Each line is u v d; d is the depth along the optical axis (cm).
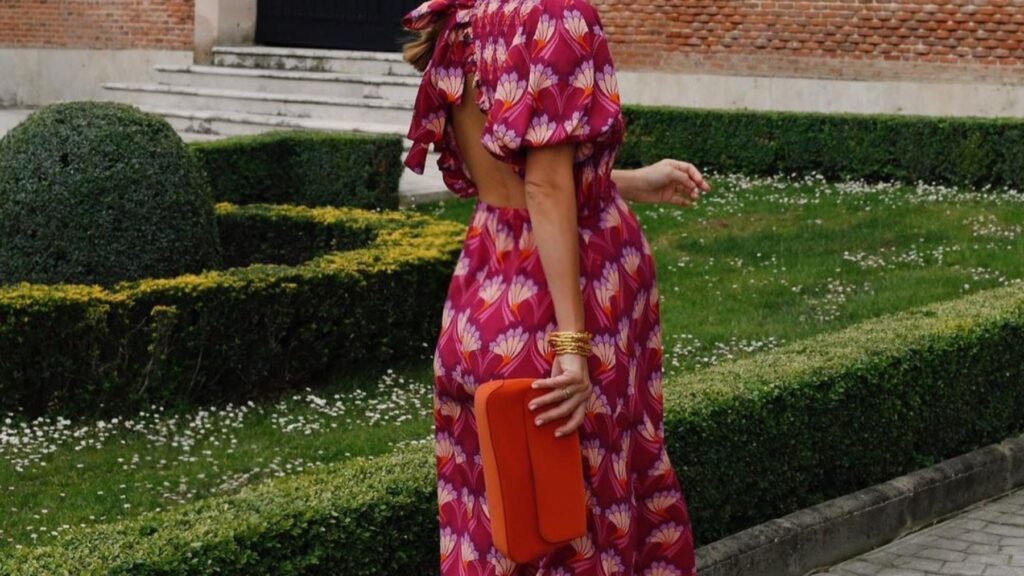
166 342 648
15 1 1997
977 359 606
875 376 555
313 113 1594
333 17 1792
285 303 679
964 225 1034
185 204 723
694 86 1477
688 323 809
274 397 686
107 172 703
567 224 304
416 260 734
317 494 409
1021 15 1318
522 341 311
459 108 326
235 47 1795
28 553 364
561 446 304
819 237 1017
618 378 318
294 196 1167
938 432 592
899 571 509
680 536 341
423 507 416
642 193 374
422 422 644
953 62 1352
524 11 305
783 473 523
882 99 1387
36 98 2000
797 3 1419
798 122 1260
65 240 696
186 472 574
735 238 1020
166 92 1725
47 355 635
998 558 520
